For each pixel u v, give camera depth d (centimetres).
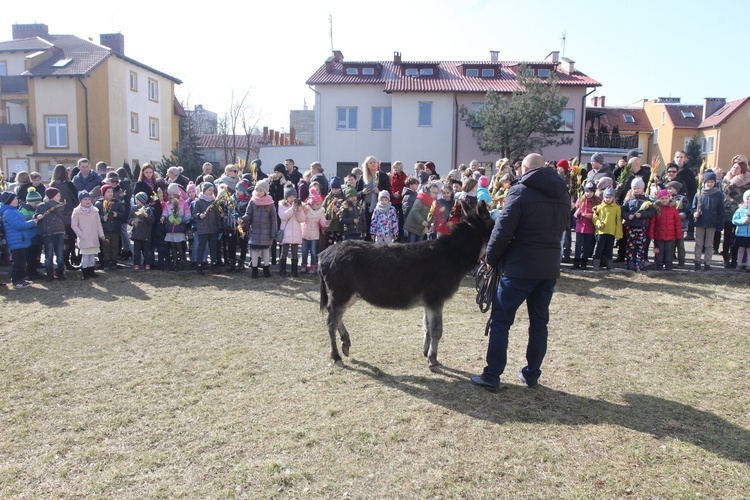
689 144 3922
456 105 2812
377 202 1045
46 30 3291
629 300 775
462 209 529
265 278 940
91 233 933
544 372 521
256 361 551
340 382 497
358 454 371
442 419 422
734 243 965
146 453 372
